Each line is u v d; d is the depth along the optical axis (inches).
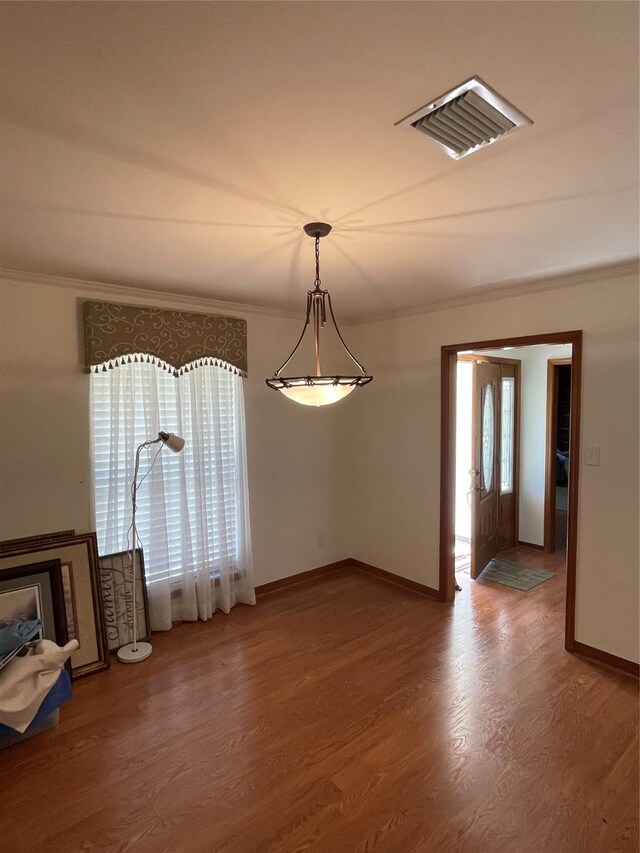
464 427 214.4
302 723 94.3
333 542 176.4
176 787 78.9
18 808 75.0
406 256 96.1
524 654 119.0
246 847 68.6
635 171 60.9
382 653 120.0
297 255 94.8
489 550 183.3
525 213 74.3
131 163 58.0
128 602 124.4
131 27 36.9
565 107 47.6
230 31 37.4
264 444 153.8
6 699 82.4
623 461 108.9
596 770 81.4
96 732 92.0
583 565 116.3
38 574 105.7
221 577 142.0
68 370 115.5
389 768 82.4
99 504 122.3
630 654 109.7
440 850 67.7
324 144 54.0
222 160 57.4
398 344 157.8
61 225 78.0
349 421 176.7
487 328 133.6
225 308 141.1
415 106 47.1
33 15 35.5
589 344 113.0
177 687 106.5
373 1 34.6
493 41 38.8
